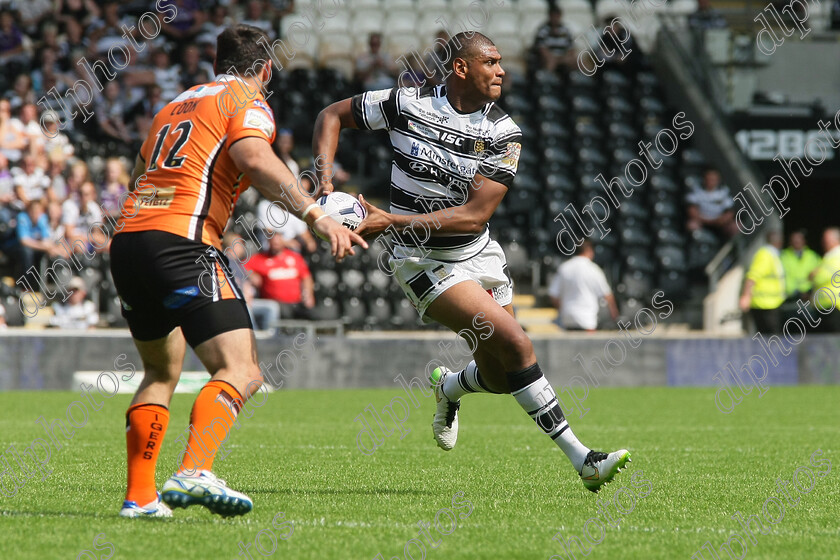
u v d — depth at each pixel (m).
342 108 16.62
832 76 65.88
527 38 70.56
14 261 50.81
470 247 16.27
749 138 65.75
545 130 66.88
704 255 62.62
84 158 54.16
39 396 39.25
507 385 17.39
